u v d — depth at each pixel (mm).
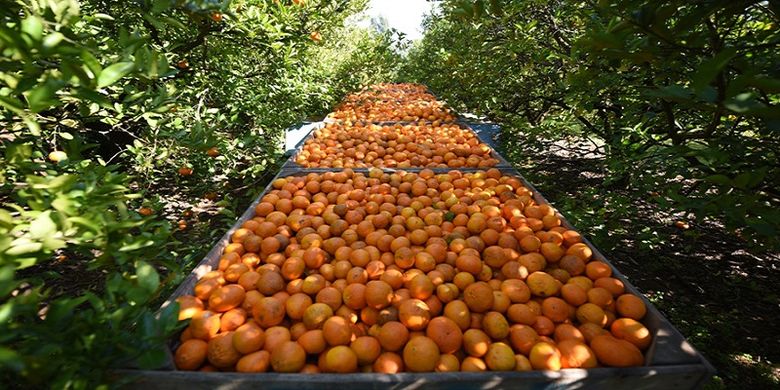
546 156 8188
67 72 1137
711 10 1186
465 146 4574
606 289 2041
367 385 1491
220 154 4590
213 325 1770
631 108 3402
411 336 1835
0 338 935
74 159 1799
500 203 3107
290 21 4523
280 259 2352
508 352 1688
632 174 3457
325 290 2031
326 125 5934
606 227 3799
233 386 1491
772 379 2939
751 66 1354
